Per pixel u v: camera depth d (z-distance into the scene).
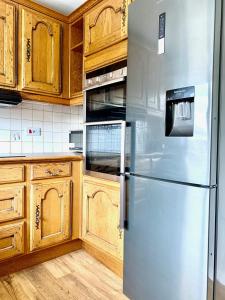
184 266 1.13
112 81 1.67
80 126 2.66
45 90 2.08
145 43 1.31
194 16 1.06
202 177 1.04
